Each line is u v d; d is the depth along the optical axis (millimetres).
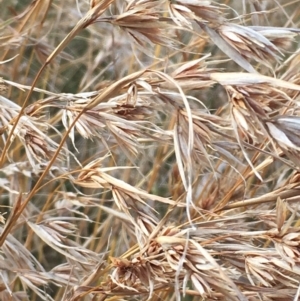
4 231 701
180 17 649
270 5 965
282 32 649
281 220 650
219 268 631
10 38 852
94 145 1021
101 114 692
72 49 1145
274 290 662
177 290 637
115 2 716
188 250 649
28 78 992
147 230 683
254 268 650
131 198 688
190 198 632
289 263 645
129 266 666
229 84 637
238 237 667
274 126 633
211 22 647
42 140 720
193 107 768
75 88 1099
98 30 995
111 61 997
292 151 637
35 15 839
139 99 688
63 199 830
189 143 631
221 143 670
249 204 681
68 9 990
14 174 822
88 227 997
